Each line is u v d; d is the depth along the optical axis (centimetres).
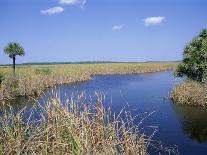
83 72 4978
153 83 3959
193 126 1559
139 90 3136
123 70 6562
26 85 2691
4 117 840
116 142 832
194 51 2492
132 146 851
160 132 1436
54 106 846
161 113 1886
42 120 852
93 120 860
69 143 764
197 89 2195
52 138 806
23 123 841
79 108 909
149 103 2266
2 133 788
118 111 1897
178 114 1858
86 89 3136
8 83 2702
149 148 1196
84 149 750
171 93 2486
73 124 804
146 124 1590
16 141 750
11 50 3077
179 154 1147
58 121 815
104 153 770
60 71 4906
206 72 2381
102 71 6328
